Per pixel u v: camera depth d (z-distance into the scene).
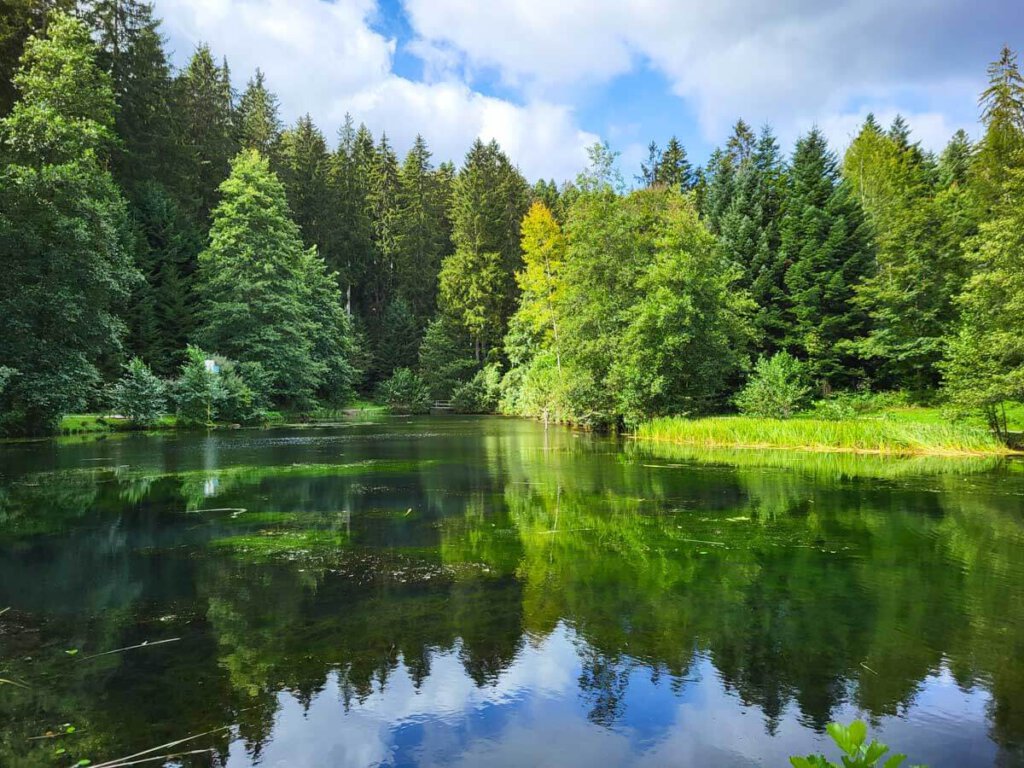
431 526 8.17
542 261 41.09
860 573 6.03
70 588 5.61
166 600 5.29
